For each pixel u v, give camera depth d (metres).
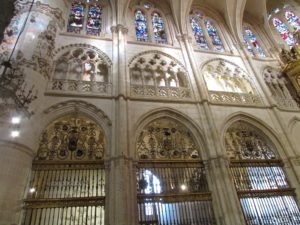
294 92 18.86
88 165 11.48
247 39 22.30
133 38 17.98
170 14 21.09
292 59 19.34
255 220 11.71
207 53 18.81
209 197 11.73
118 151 11.34
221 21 22.69
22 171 9.73
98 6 19.88
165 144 13.71
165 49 17.75
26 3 14.29
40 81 12.15
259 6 23.39
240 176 13.27
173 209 11.29
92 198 10.53
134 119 13.09
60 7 16.30
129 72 15.45
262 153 14.97
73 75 14.77
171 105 14.39
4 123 9.82
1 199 8.63
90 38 16.42
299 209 12.55
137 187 11.34
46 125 11.87
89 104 12.95
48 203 10.01
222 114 14.96
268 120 15.85
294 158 14.22
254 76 18.31
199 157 13.23
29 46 12.53
